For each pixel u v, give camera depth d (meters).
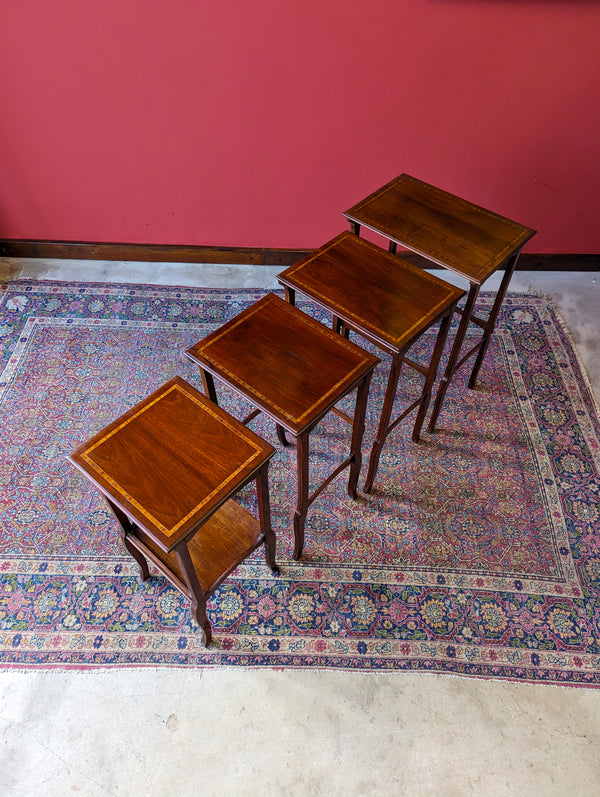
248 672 2.07
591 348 3.07
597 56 2.58
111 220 3.28
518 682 2.07
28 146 2.95
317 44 2.57
